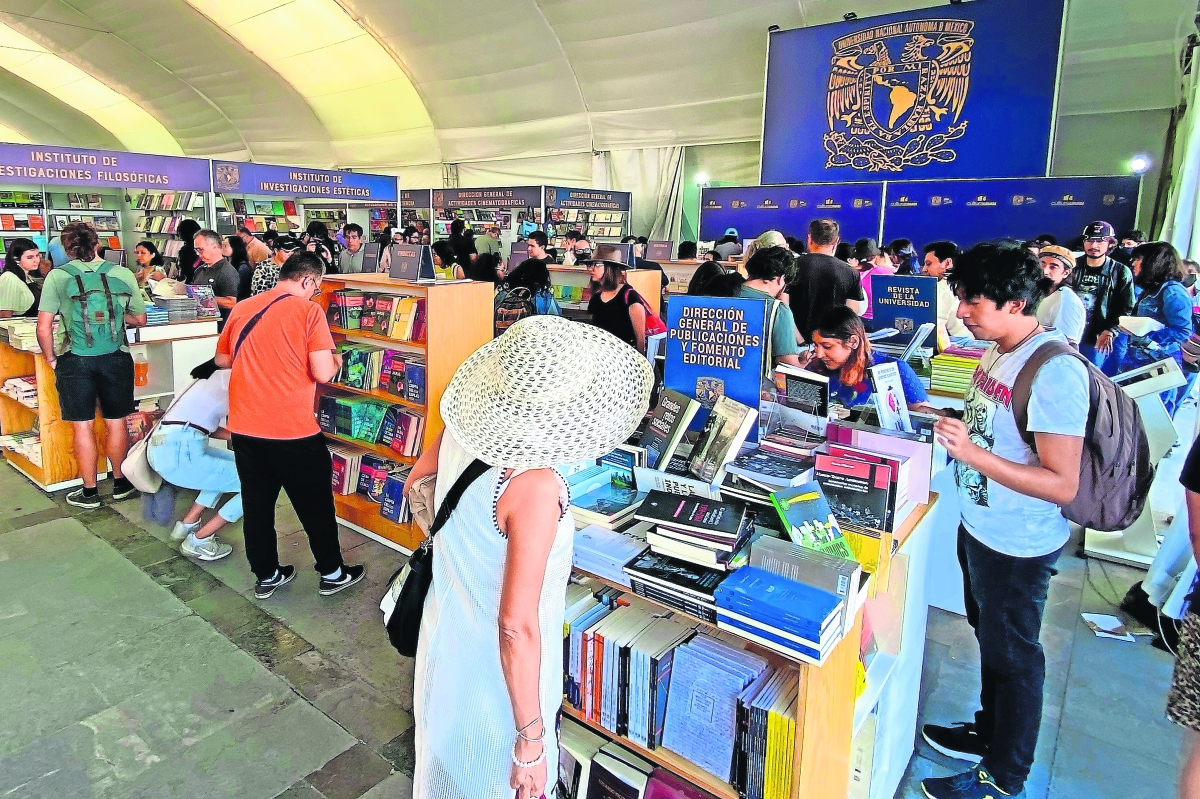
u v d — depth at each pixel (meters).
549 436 1.15
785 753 1.42
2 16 13.76
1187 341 4.02
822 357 2.42
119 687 2.47
